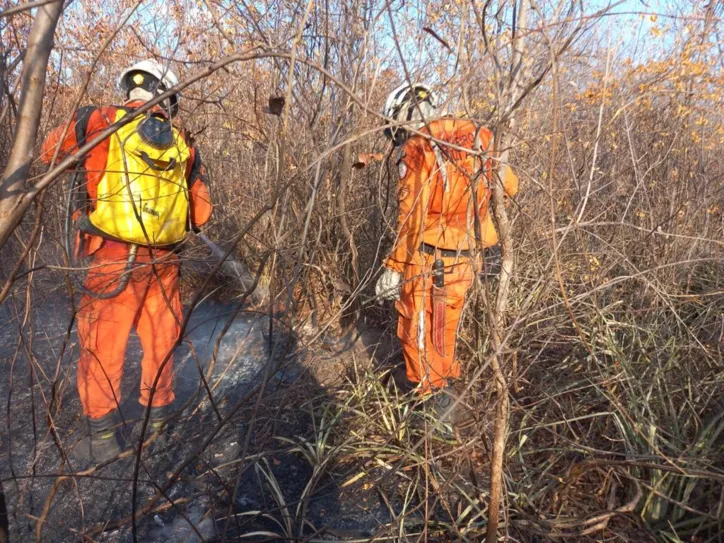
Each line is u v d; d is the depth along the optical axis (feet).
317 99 10.48
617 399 7.47
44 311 9.23
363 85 10.64
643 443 7.15
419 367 8.43
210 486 7.35
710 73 9.16
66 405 8.69
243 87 11.39
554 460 7.35
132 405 9.10
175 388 9.75
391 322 11.81
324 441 7.90
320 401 9.35
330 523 6.81
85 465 7.42
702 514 6.01
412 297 8.19
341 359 10.42
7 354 9.29
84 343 7.11
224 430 8.54
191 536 6.48
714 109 9.62
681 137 10.42
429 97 7.50
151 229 7.02
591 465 6.06
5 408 8.54
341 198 10.71
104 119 6.57
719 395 7.73
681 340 8.63
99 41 9.19
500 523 6.36
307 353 10.71
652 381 7.85
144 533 6.48
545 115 8.27
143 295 7.33
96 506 6.81
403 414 8.63
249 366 10.39
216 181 12.48
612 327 9.42
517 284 8.87
